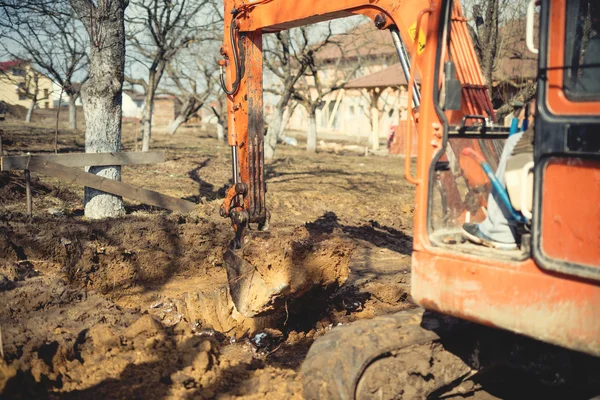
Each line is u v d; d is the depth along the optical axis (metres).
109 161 9.60
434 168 4.33
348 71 33.53
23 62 14.77
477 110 5.18
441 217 4.49
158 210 10.46
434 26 4.33
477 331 4.66
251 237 6.27
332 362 4.37
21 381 4.44
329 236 6.60
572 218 3.55
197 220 9.59
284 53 21.31
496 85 14.96
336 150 30.97
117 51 9.75
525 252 3.82
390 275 8.49
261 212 6.67
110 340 5.18
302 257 6.14
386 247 10.15
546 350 4.25
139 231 8.48
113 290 7.68
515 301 3.80
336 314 6.88
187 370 5.00
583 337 3.53
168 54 19.61
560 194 3.60
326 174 17.94
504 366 5.18
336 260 6.41
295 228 6.75
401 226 11.70
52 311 5.57
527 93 10.56
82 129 30.98
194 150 23.42
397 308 7.22
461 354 4.73
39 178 11.91
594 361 4.02
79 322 5.41
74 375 4.79
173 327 5.67
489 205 4.38
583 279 3.51
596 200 3.46
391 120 43.25
